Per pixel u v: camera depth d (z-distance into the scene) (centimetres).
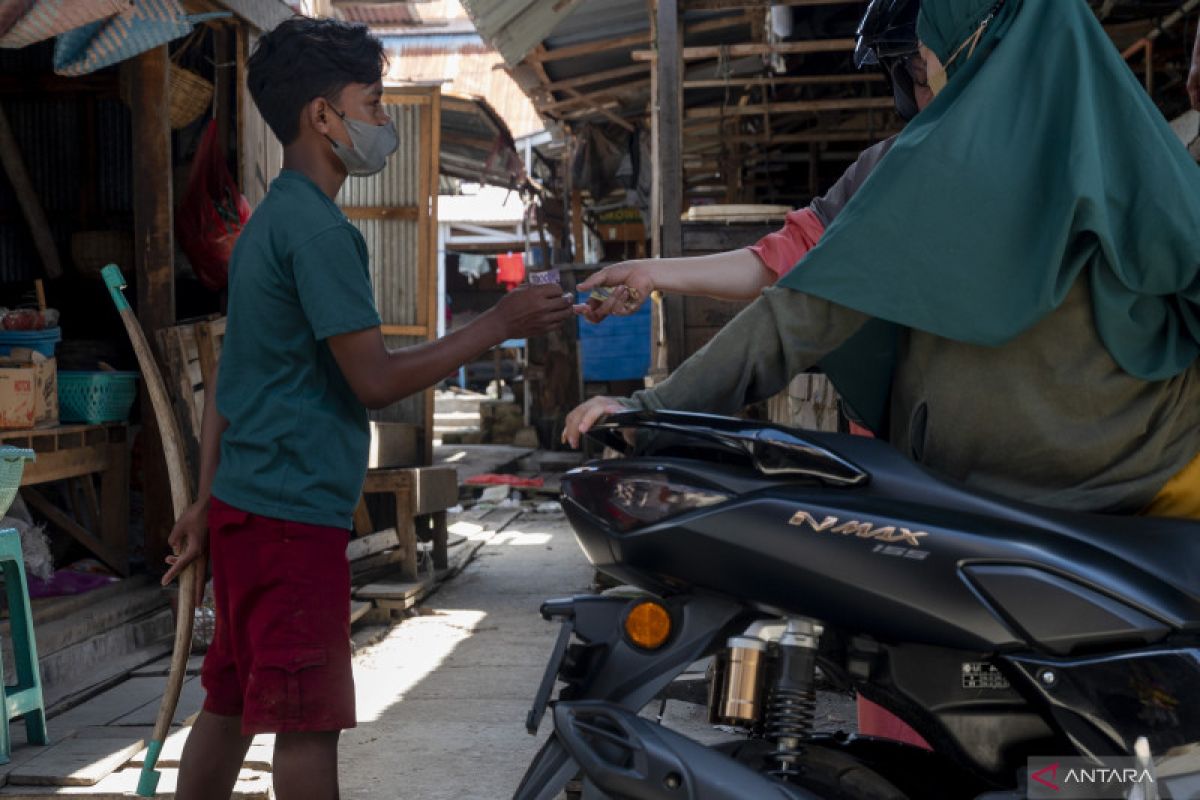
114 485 622
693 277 228
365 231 796
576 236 1759
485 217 2550
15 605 388
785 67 1023
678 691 423
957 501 177
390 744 401
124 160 852
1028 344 183
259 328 241
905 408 200
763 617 180
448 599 698
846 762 182
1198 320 183
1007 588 167
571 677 183
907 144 183
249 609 239
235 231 702
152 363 306
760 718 181
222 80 765
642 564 183
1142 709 161
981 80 182
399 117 789
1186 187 176
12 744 388
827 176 1455
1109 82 179
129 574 631
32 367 544
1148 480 186
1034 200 176
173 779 350
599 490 184
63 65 459
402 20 2155
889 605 171
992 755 174
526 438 1744
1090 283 178
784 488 179
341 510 244
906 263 179
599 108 1315
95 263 787
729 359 189
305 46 244
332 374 245
